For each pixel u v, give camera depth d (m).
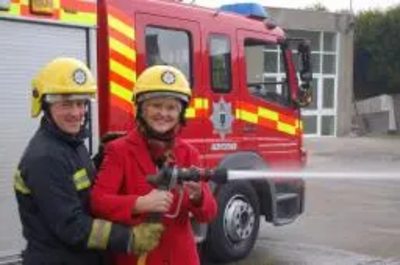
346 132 30.53
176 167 3.07
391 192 13.88
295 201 8.12
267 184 7.67
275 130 7.83
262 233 9.22
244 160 7.32
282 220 7.89
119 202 3.02
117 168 3.15
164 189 3.03
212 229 7.09
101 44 6.05
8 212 5.26
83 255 3.04
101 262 3.20
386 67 34.91
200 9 7.04
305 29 29.03
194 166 3.19
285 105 7.99
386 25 34.78
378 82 35.69
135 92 3.19
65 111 3.01
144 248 2.97
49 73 3.03
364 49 35.41
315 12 29.28
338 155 21.55
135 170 3.17
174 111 3.19
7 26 5.27
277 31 7.99
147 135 3.20
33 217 2.99
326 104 30.05
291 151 8.05
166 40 6.62
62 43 5.66
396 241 8.71
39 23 5.48
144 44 6.38
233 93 7.30
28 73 5.42
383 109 32.69
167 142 3.22
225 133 7.17
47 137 3.00
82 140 3.14
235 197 7.30
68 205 2.93
